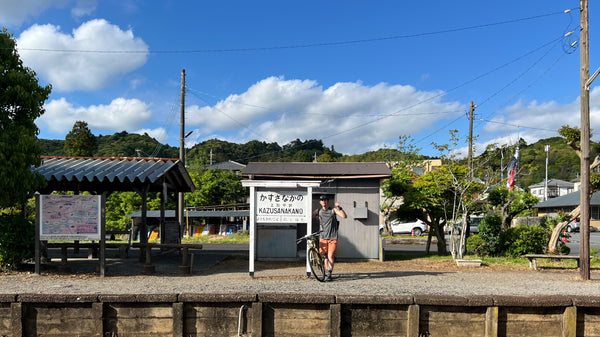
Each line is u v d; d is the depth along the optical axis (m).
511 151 12.49
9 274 8.62
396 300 6.12
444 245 13.51
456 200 12.99
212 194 35.28
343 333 6.19
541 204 42.88
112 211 29.52
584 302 6.09
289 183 8.62
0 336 6.21
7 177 8.16
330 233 8.23
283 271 9.70
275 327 6.22
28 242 8.86
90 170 10.66
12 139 8.38
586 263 8.68
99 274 8.88
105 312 6.18
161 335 6.17
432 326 6.20
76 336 6.21
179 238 13.75
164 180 12.40
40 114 9.45
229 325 6.20
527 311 6.21
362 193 12.00
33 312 6.22
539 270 10.16
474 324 6.20
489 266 10.73
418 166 28.98
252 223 8.64
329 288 7.09
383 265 10.91
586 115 9.08
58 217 8.63
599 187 11.49
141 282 7.91
